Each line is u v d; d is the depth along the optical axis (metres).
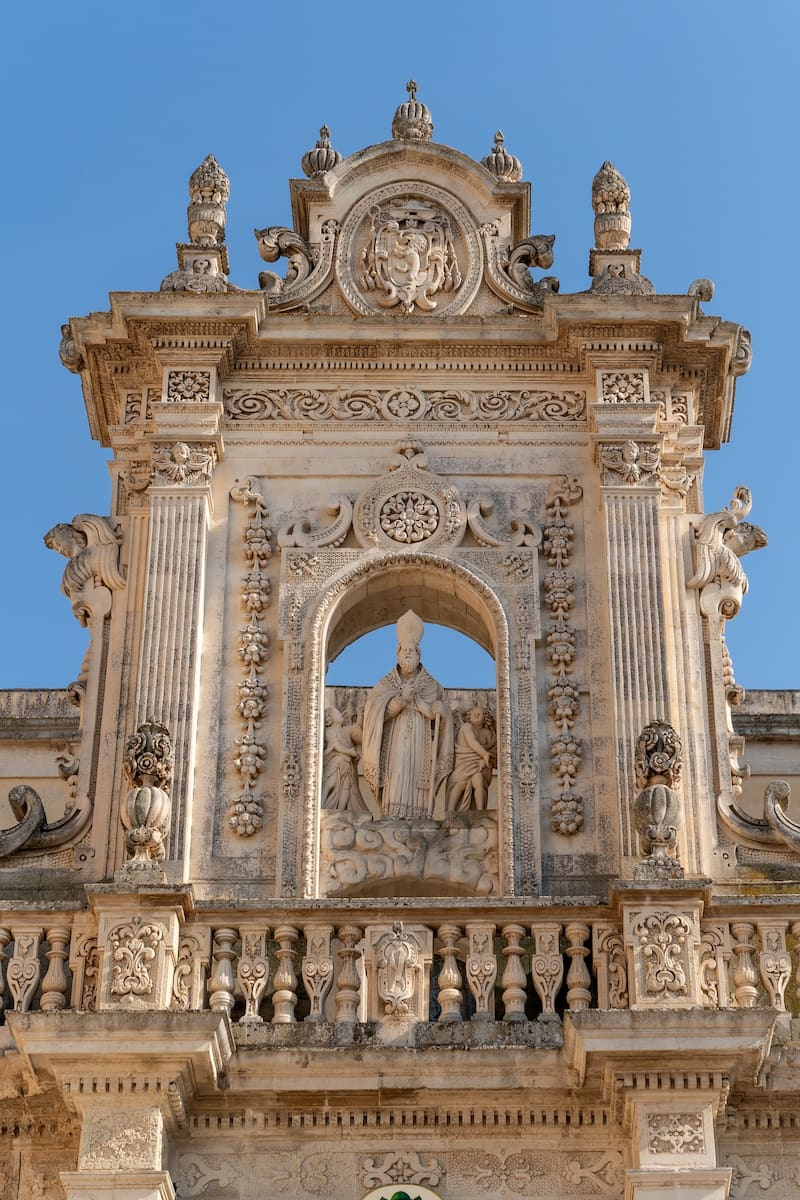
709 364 23.94
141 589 22.88
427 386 23.75
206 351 23.56
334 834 21.66
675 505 23.27
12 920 20.23
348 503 23.12
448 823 21.77
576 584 22.78
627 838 21.20
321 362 23.84
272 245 24.58
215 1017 18.83
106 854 21.50
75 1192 18.41
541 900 20.08
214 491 23.22
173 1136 19.27
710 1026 18.75
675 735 20.66
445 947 20.09
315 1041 19.56
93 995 19.86
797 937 20.11
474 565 22.81
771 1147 19.38
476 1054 19.28
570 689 22.20
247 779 21.75
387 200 24.80
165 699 21.91
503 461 23.39
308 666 22.23
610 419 23.20
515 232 25.06
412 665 22.88
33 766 26.27
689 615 22.67
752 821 21.56
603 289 23.78
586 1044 18.72
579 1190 19.09
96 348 23.88
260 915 20.14
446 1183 19.12
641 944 19.59
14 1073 19.47
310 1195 19.08
